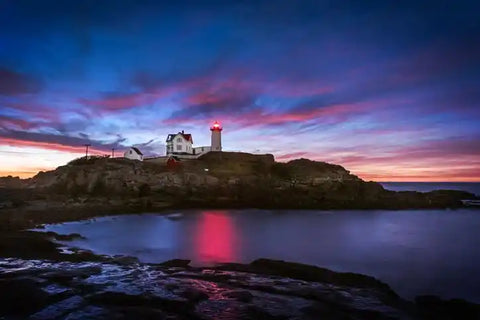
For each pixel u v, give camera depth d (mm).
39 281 10789
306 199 57812
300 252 24984
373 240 30531
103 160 65938
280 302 9547
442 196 64562
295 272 14594
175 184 58375
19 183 73688
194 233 32594
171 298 9531
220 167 70750
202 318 8297
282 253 24531
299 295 10273
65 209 40562
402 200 60031
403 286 17016
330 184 63781
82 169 58906
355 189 62875
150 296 9656
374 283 13570
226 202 55750
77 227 33375
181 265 15812
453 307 11367
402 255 24234
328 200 58125
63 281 10992
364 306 9547
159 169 64188
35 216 34812
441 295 15633
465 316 10766
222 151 80188
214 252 24375
